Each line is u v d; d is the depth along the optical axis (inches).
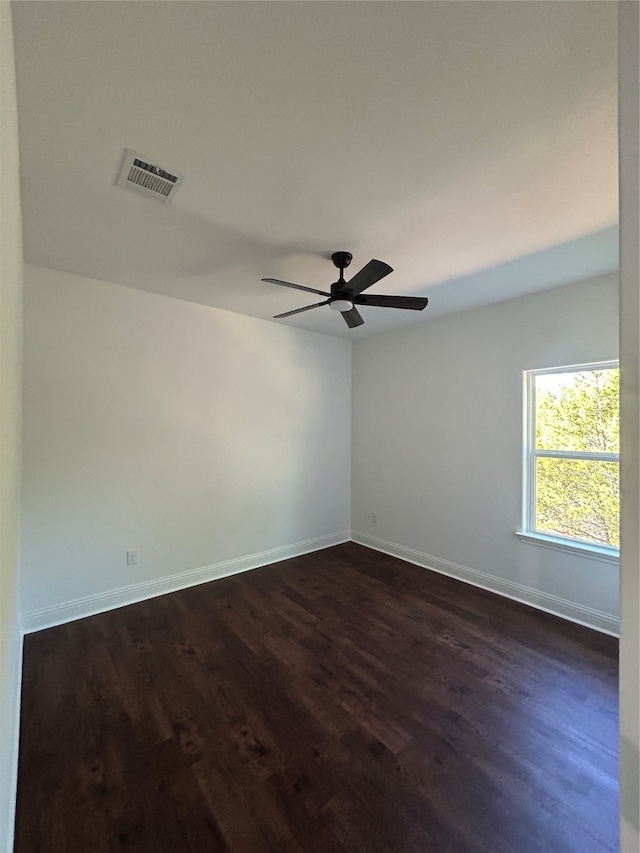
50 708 80.1
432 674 91.5
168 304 133.2
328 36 42.9
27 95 49.8
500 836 56.1
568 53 44.8
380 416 179.5
